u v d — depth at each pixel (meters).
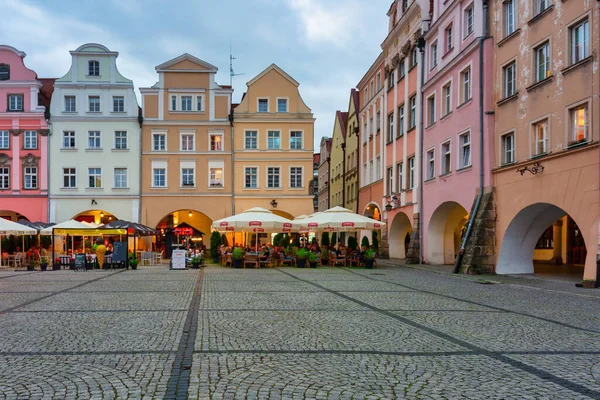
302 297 14.20
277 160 44.53
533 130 20.11
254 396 5.59
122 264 28.98
